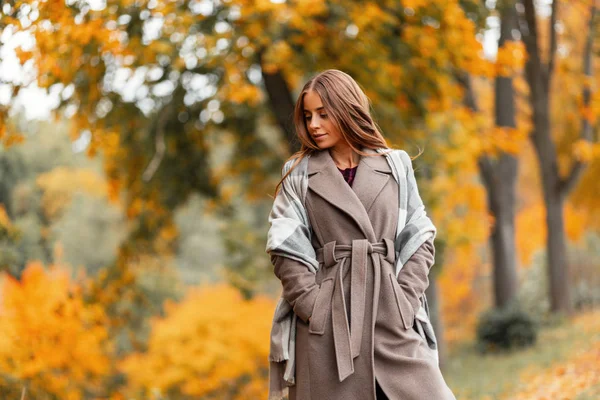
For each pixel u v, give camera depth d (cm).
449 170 1059
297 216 325
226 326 1546
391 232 325
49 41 623
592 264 2566
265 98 1302
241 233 1403
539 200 3197
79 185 2428
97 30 732
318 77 331
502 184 1738
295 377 322
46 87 754
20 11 595
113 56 880
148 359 1502
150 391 847
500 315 1552
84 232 2453
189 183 1385
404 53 962
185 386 1523
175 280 1827
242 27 867
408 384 309
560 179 1756
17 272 891
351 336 311
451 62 986
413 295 318
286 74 1005
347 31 920
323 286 317
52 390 793
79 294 899
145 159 1282
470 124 1070
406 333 316
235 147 1479
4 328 768
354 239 321
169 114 1143
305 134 335
